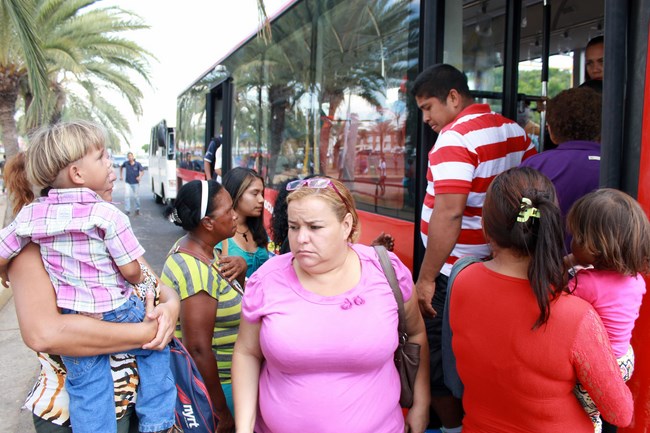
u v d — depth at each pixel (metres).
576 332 1.64
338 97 4.52
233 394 1.95
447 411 2.92
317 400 1.79
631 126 1.91
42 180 1.84
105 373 1.86
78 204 1.81
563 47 5.03
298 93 5.43
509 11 3.49
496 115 3.04
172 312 2.06
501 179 1.77
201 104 10.84
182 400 2.10
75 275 1.80
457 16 3.36
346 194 1.84
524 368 1.71
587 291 1.76
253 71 7.03
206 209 2.41
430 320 2.92
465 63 3.44
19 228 1.77
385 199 3.80
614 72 1.92
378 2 3.89
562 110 2.58
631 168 1.91
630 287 1.75
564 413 1.72
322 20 4.83
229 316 2.50
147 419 1.92
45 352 1.76
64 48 13.31
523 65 4.79
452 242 2.79
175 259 2.39
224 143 8.52
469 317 1.86
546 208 1.65
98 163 1.85
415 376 2.06
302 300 1.81
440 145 2.84
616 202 1.68
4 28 10.20
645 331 1.87
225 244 3.22
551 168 2.52
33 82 7.23
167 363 2.03
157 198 19.92
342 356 1.77
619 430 1.96
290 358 1.76
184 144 13.43
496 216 1.74
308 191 1.78
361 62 4.14
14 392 4.38
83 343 1.78
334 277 1.85
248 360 1.97
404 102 3.57
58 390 1.87
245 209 3.27
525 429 1.77
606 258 1.69
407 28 3.54
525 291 1.73
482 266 1.87
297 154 5.43
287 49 5.73
